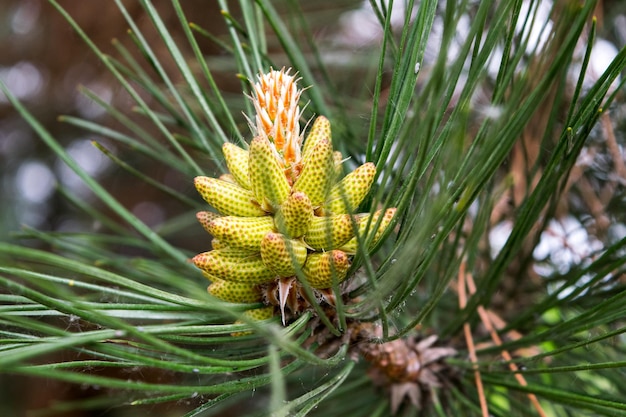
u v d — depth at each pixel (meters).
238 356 0.22
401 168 0.17
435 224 0.17
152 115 0.23
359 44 0.40
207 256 0.20
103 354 0.19
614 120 0.30
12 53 0.49
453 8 0.15
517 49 0.19
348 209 0.16
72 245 0.26
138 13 0.43
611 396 0.20
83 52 0.47
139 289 0.17
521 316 0.24
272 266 0.19
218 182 0.20
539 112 0.28
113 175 0.56
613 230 0.30
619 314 0.20
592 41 0.18
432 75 0.15
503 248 0.23
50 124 0.54
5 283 0.15
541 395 0.22
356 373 0.28
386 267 0.19
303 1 0.38
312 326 0.21
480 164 0.17
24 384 0.48
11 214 0.54
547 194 0.21
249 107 0.23
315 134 0.21
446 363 0.25
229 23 0.23
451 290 0.30
